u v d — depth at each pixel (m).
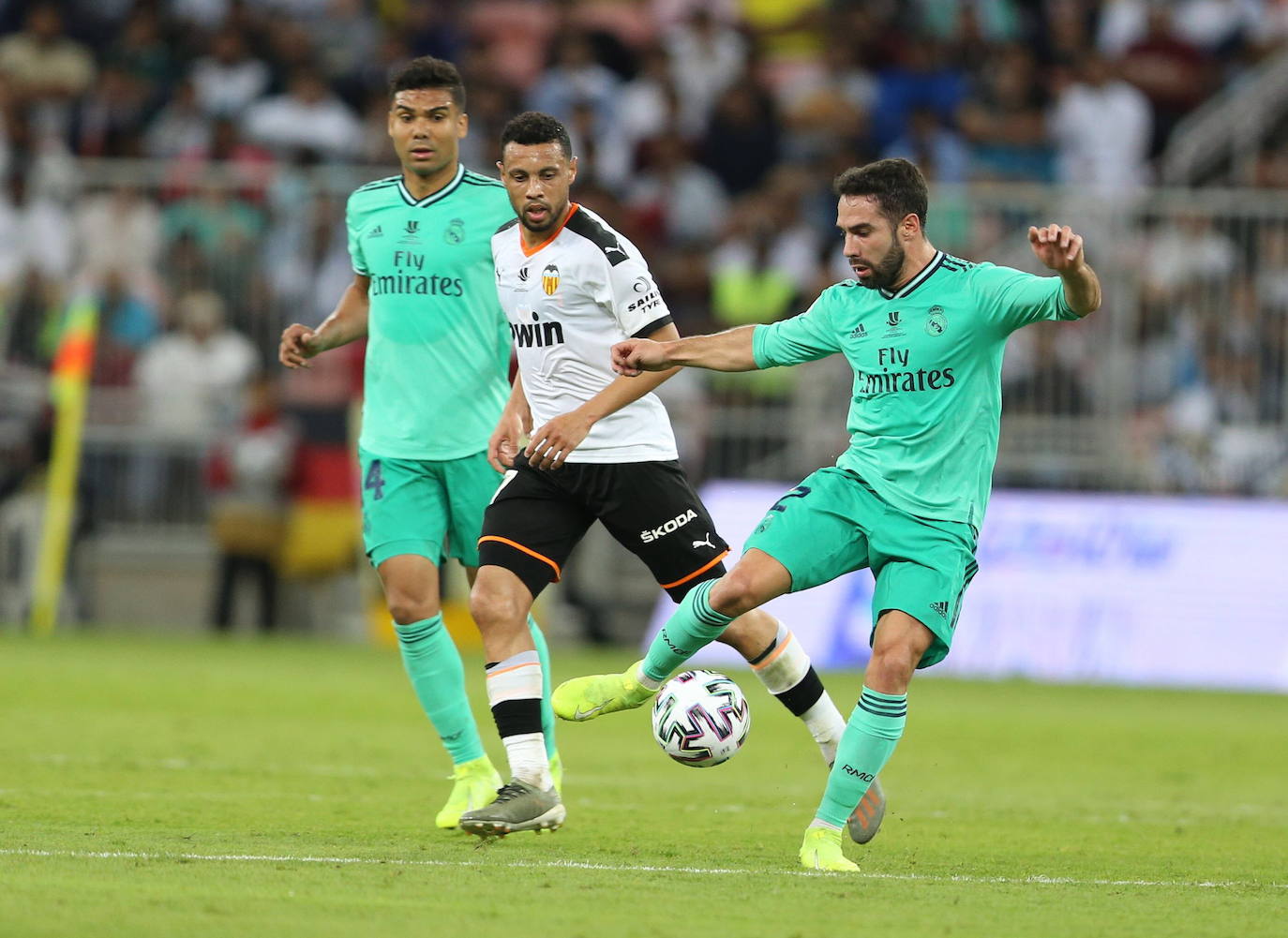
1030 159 71.44
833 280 64.94
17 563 62.44
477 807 25.12
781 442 60.53
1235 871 23.17
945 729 42.34
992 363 22.53
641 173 70.88
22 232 65.56
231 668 50.91
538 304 24.89
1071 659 56.34
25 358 63.97
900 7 77.00
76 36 77.62
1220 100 76.75
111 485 63.72
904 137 73.81
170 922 16.91
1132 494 58.81
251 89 74.00
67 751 32.94
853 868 21.89
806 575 22.55
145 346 64.00
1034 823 27.89
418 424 26.25
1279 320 59.78
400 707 42.59
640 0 80.44
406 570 25.80
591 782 31.73
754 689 50.62
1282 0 80.38
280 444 61.47
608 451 24.70
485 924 17.34
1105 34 79.12
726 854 23.20
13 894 18.11
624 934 17.05
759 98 72.94
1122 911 19.42
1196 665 55.56
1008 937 17.58
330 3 77.31
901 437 22.48
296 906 17.94
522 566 24.47
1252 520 56.59
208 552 63.56
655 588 61.56
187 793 27.95
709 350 23.39
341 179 63.91
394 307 26.31
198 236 64.12
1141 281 60.12
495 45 79.12
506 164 24.34
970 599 57.31
